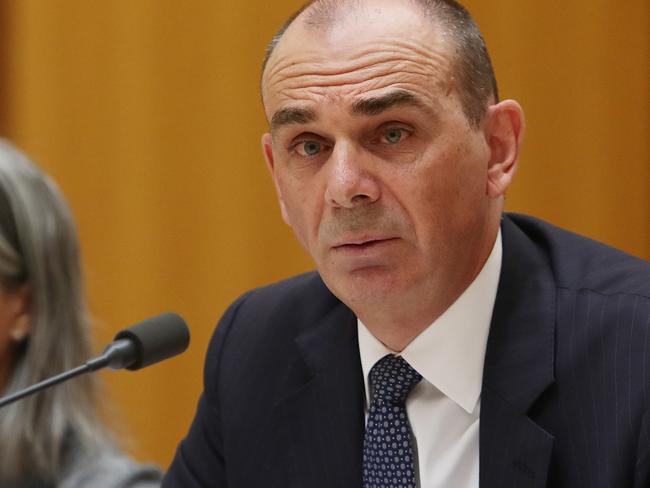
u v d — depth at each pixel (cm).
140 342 398
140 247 867
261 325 475
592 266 417
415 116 373
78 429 538
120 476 523
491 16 802
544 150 799
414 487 412
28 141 883
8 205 534
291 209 400
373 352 423
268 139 428
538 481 378
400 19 381
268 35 842
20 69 887
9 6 887
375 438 419
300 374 452
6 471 525
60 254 545
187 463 480
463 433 410
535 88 800
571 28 797
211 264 858
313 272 494
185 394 866
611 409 373
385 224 377
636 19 792
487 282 411
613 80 796
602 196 796
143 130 866
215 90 854
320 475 432
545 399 388
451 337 407
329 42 379
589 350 387
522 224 452
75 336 546
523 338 400
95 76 873
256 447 450
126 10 867
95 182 873
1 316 532
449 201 381
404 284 385
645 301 388
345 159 374
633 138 795
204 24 855
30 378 534
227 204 855
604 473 367
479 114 391
